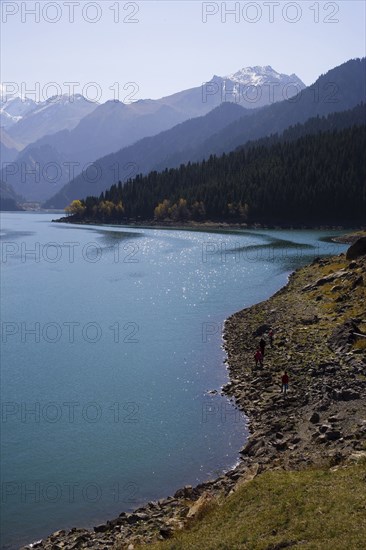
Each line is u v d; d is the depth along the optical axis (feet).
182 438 117.29
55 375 159.02
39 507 95.35
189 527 73.31
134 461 109.29
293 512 63.41
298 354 153.28
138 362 168.76
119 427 123.95
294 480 73.05
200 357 170.50
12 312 239.50
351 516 58.49
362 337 153.58
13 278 333.83
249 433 116.67
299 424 111.14
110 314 233.35
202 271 354.95
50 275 345.92
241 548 59.26
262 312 216.74
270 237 635.25
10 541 86.53
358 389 119.44
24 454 113.50
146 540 76.38
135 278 330.75
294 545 55.88
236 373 152.46
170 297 268.62
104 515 92.38
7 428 124.88
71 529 88.48
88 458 111.04
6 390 147.74
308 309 203.10
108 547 78.48
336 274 243.40
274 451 101.65
